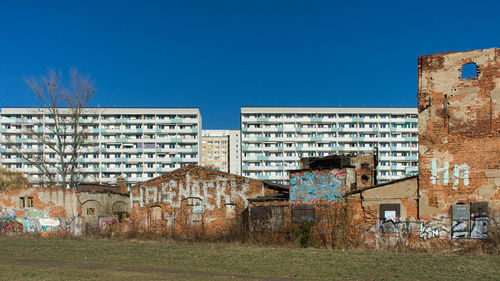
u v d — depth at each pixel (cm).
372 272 1675
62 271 1661
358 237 2464
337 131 11731
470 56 2308
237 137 16138
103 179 10788
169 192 3228
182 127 11638
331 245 2503
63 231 3412
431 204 2322
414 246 2320
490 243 2177
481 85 2269
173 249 2380
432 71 2392
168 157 11288
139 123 11512
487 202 2206
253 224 2808
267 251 2278
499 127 2216
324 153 11650
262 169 11575
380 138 11600
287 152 11762
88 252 2258
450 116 2325
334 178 2589
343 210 2523
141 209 3294
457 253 2192
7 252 2258
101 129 11206
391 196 2422
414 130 11669
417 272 1667
